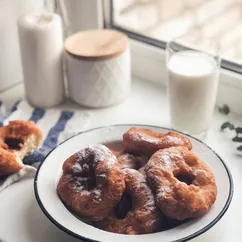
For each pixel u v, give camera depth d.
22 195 0.71
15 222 0.67
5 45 0.93
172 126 0.84
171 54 0.82
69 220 0.62
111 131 0.78
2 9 0.90
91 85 0.87
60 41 0.88
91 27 1.02
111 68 0.86
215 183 0.65
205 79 0.78
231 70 0.87
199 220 0.62
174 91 0.81
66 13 1.01
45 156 0.74
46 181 0.68
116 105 0.91
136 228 0.62
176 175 0.65
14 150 0.75
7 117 0.84
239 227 0.66
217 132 0.84
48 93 0.89
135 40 0.98
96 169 0.64
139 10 1.01
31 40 0.85
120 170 0.64
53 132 0.83
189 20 0.96
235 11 0.92
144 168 0.67
